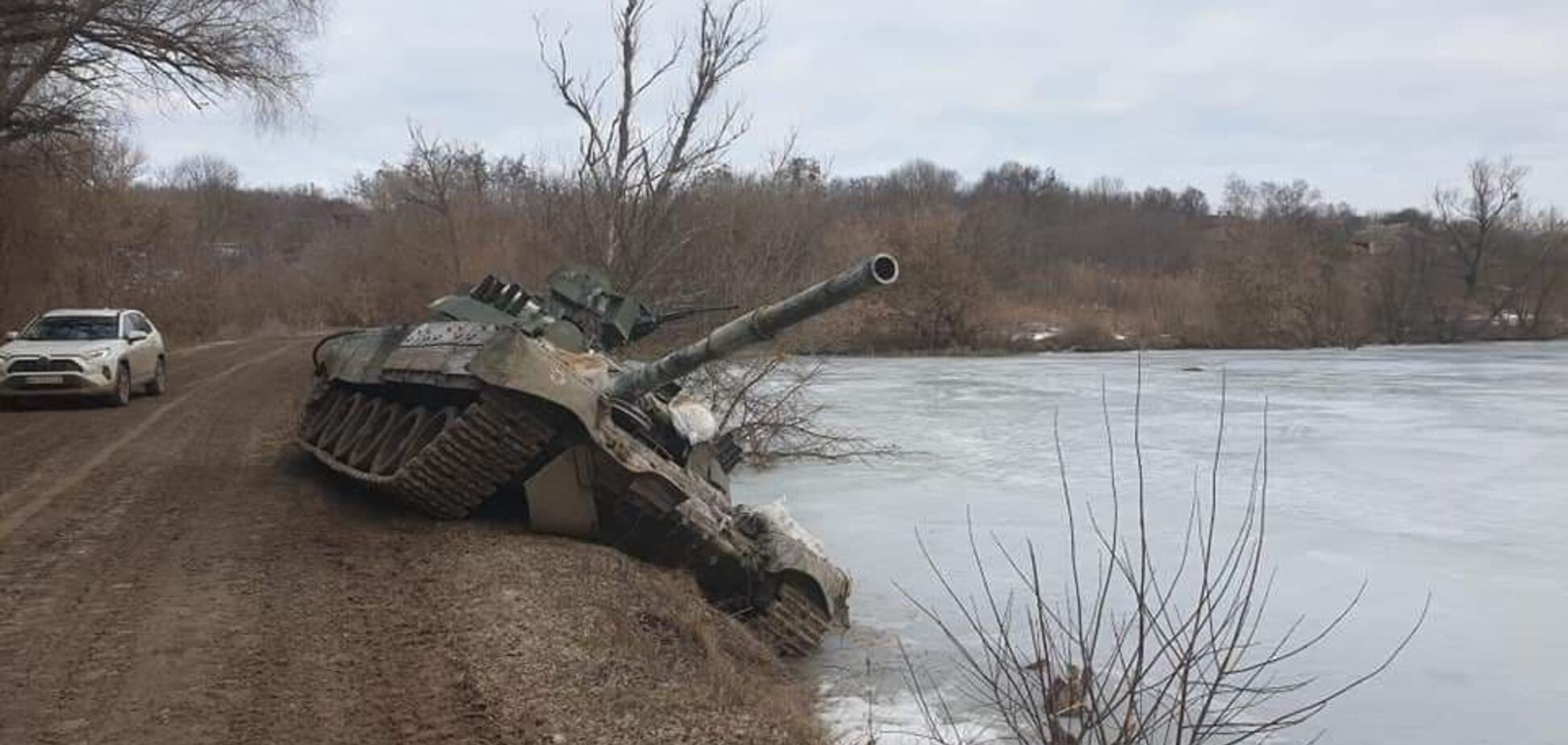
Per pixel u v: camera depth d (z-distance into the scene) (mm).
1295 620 10891
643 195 20984
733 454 11789
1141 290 61656
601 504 9648
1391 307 61906
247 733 5578
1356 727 8273
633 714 5965
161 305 43906
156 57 23141
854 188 67688
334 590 7938
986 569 12555
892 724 7668
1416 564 13039
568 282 12164
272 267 62344
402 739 5547
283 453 14258
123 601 7688
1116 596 11531
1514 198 67812
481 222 35438
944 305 52875
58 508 10688
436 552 8844
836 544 13773
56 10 22328
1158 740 7484
